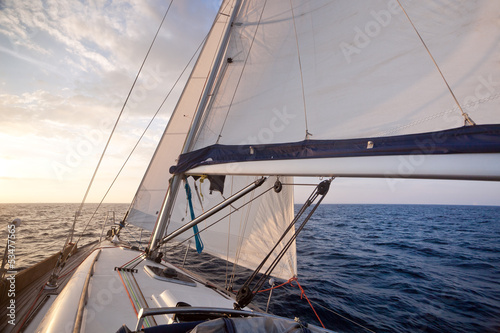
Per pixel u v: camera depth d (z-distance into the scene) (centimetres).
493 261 1051
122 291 249
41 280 368
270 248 431
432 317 523
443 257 1131
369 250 1271
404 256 1141
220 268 769
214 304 262
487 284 751
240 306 224
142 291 256
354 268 917
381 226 2472
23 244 1241
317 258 1070
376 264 981
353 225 2520
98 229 1888
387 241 1562
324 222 2778
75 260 476
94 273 294
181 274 344
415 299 623
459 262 1037
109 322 190
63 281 349
